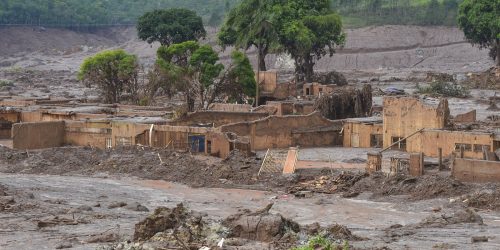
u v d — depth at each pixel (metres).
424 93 149.00
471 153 76.31
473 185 62.50
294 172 71.00
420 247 43.44
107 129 86.69
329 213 58.06
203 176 71.38
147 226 42.19
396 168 68.44
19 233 46.78
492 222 53.72
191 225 42.69
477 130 81.62
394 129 84.75
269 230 42.69
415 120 83.31
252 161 74.00
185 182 70.88
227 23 163.88
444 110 82.25
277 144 88.69
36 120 99.56
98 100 128.25
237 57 122.12
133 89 126.38
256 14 156.50
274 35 155.75
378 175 67.00
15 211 54.84
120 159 76.88
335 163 77.75
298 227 44.53
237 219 44.00
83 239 44.59
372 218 56.44
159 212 43.22
